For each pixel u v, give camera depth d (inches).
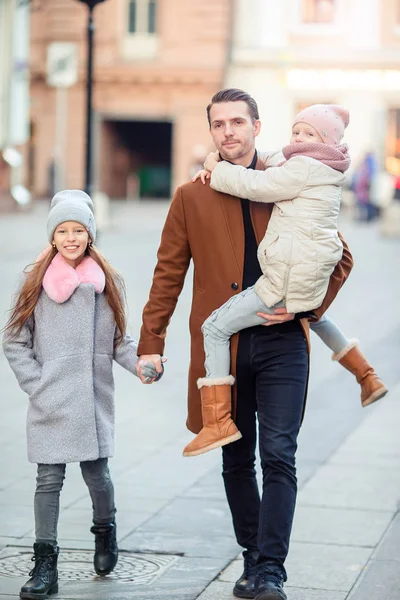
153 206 1619.1
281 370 199.2
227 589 210.5
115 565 220.2
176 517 255.9
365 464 304.0
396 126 1643.7
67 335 207.3
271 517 193.5
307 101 1654.8
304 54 1640.0
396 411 373.4
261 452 198.7
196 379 206.5
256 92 1658.5
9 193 1320.1
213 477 290.7
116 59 1692.9
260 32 1648.6
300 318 200.5
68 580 214.2
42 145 1716.3
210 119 203.8
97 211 1118.4
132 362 211.8
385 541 238.8
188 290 684.1
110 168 1768.0
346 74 1636.3
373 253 960.3
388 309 621.0
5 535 241.8
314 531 245.8
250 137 202.7
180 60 1680.6
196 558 228.5
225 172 198.2
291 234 193.9
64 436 205.5
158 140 1830.7
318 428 347.6
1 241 934.4
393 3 1621.6
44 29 1692.9
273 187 193.9
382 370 445.1
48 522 206.1
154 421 355.6
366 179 1354.6
